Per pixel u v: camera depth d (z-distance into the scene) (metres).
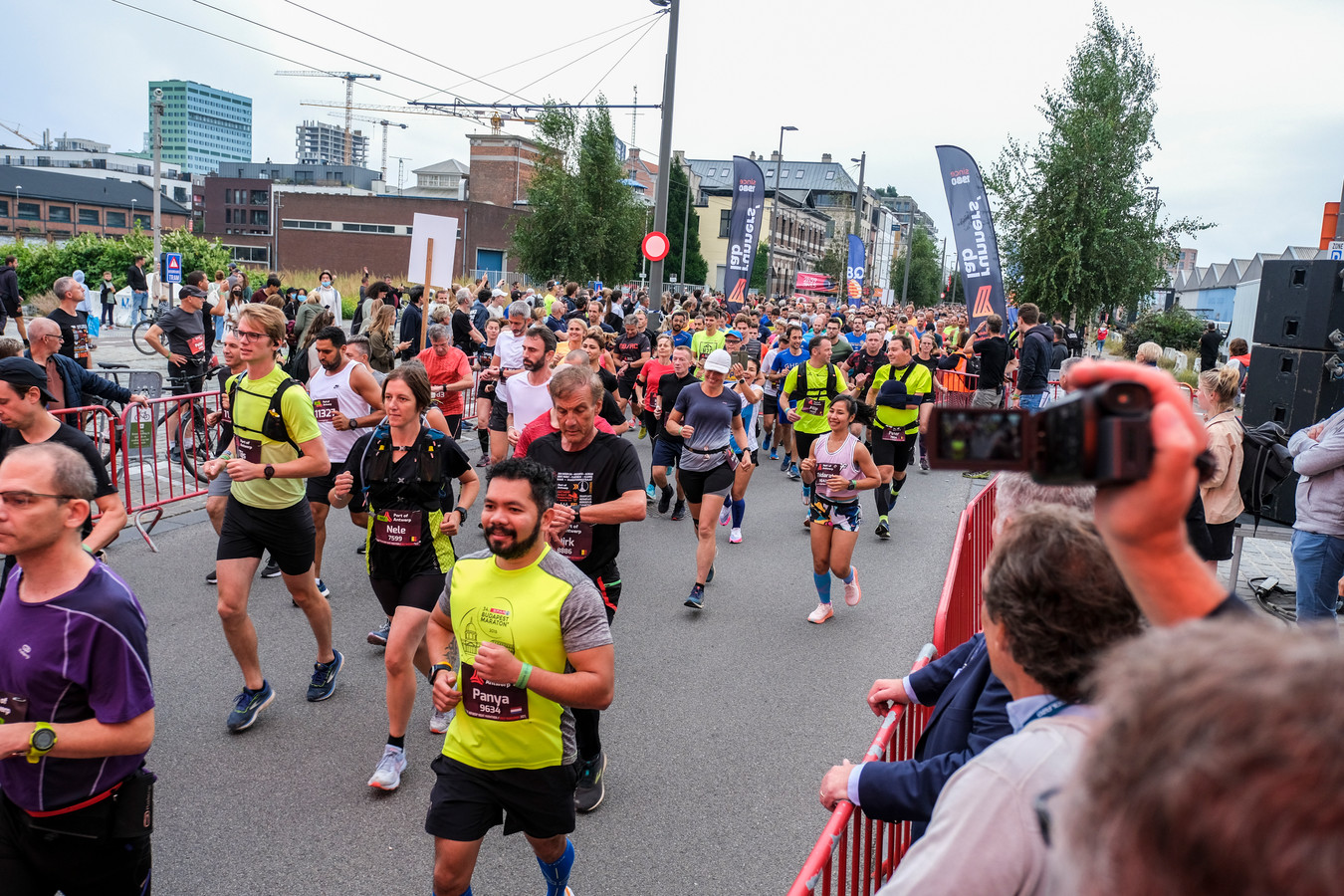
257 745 4.59
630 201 35.19
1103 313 23.55
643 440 13.53
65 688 2.48
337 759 4.50
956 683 2.24
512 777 2.88
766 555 8.42
